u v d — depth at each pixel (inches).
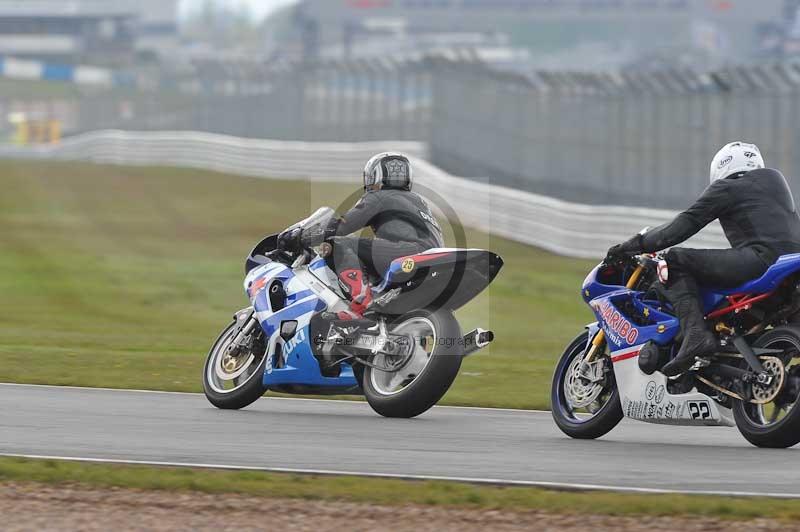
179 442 1143.6
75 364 1769.2
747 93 3528.5
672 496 917.8
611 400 1211.9
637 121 4055.1
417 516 869.8
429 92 5561.0
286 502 906.1
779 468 1038.4
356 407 1456.7
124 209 4936.0
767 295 1125.7
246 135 6835.6
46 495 923.4
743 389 1114.7
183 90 7445.9
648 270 1209.4
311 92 6318.9
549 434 1250.6
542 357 2166.6
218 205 5073.8
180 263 3553.2
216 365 1433.3
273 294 1403.8
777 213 1152.8
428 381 1301.7
